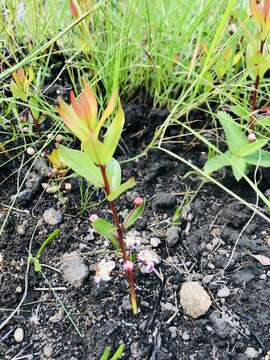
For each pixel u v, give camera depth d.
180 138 0.34
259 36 0.31
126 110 0.35
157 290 0.27
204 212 0.31
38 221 0.30
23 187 0.32
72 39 0.37
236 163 0.29
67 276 0.28
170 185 0.32
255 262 0.28
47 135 0.34
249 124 0.33
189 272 0.28
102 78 0.34
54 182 0.32
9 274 0.28
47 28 0.37
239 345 0.25
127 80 0.36
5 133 0.34
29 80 0.31
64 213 0.31
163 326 0.26
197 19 0.34
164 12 0.37
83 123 0.20
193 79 0.35
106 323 0.26
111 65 0.34
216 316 0.26
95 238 0.29
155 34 0.36
